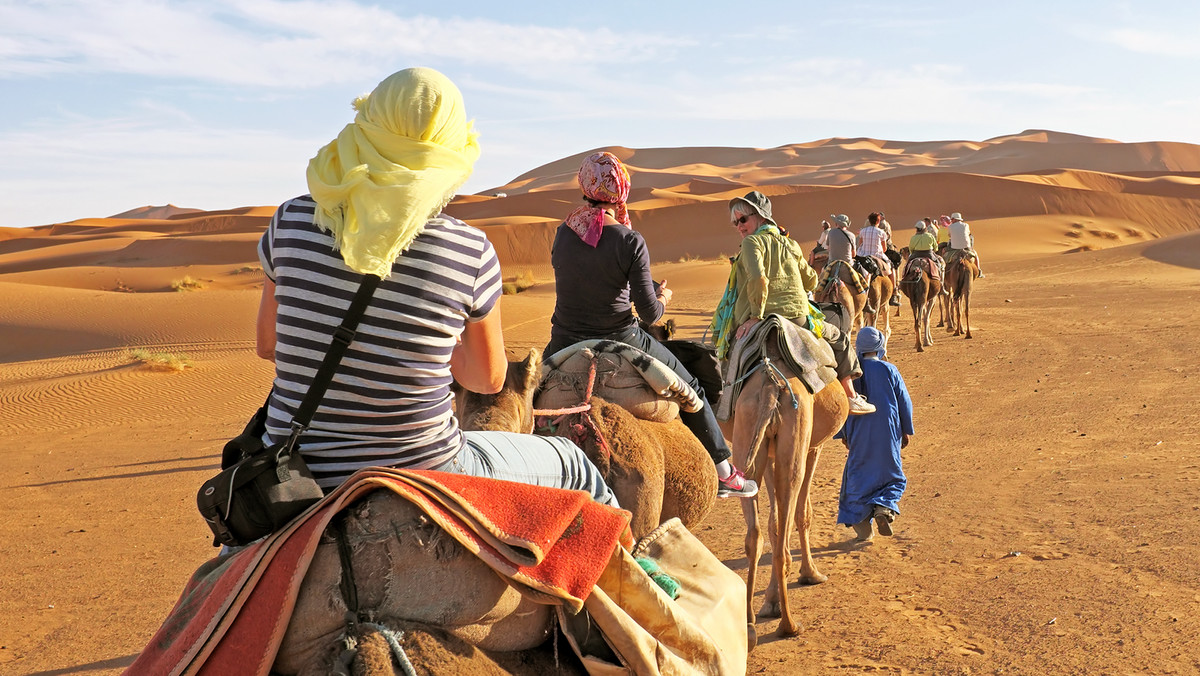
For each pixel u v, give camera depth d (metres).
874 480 9.29
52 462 17.78
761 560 9.15
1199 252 53.44
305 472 2.42
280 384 2.51
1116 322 27.75
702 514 4.97
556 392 4.68
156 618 8.54
